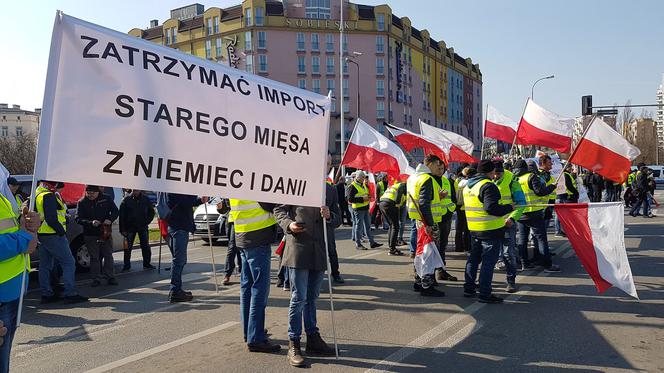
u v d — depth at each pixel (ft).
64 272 23.95
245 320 16.88
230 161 13.99
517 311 20.13
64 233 23.71
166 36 244.83
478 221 21.38
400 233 41.37
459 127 321.52
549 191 27.20
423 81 271.08
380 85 230.07
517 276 26.86
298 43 220.43
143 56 12.57
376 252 37.52
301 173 15.35
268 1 221.25
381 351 15.97
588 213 20.10
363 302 22.21
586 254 20.10
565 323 18.38
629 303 20.93
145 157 12.41
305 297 15.34
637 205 59.41
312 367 14.74
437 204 25.05
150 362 15.49
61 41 11.12
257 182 14.51
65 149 11.07
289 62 219.41
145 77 12.50
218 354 16.05
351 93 225.97
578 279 25.89
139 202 32.78
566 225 20.49
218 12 226.38
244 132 14.30
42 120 10.72
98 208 28.14
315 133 15.75
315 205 15.35
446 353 15.66
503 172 25.36
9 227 9.86
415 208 23.36
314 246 15.19
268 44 217.56
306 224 15.15
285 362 15.20
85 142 11.41
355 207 39.17
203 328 19.03
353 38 227.20
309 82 221.46
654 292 22.68
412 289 24.61
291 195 15.10
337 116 223.10
